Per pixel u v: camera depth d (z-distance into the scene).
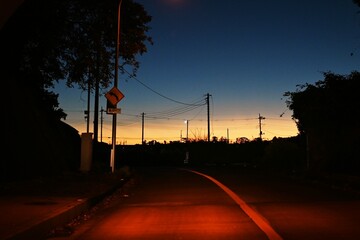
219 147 62.06
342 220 11.62
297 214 12.61
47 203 13.38
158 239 9.82
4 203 13.38
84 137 26.89
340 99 24.27
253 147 56.25
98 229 11.13
